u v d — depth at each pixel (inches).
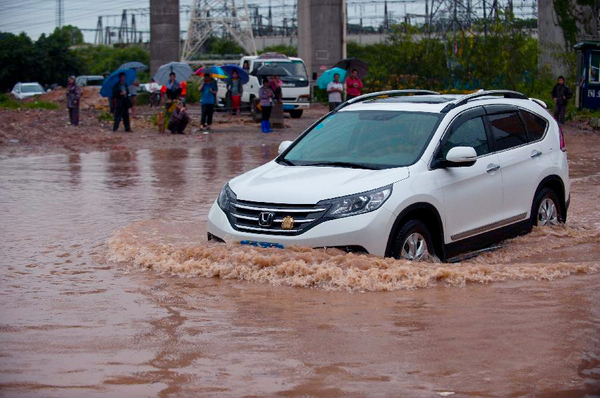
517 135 390.9
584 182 620.1
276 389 196.1
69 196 565.3
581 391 193.3
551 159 404.5
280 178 335.0
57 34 3371.1
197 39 4207.7
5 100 2065.7
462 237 345.4
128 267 339.9
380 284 293.1
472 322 250.8
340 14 2166.6
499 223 366.3
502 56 1510.8
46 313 268.7
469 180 349.4
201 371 209.6
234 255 317.7
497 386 196.7
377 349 225.6
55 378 205.8
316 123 385.1
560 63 1635.1
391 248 313.4
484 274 309.1
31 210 504.4
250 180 342.0
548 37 1742.1
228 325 251.3
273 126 1256.2
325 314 261.6
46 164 789.2
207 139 1072.8
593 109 1393.9
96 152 917.2
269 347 228.7
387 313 261.9
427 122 355.3
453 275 303.3
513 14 1546.5
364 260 301.9
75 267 343.0
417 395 191.2
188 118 1152.2
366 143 354.9
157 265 333.1
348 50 3122.5
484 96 390.0
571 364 212.1
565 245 379.9
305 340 234.8
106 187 612.7
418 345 228.7
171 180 652.7
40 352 226.7
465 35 1544.0
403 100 384.5
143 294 292.7
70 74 3368.6
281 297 283.9
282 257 309.1
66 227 442.6
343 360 216.7
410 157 338.6
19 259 360.5
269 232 318.3
